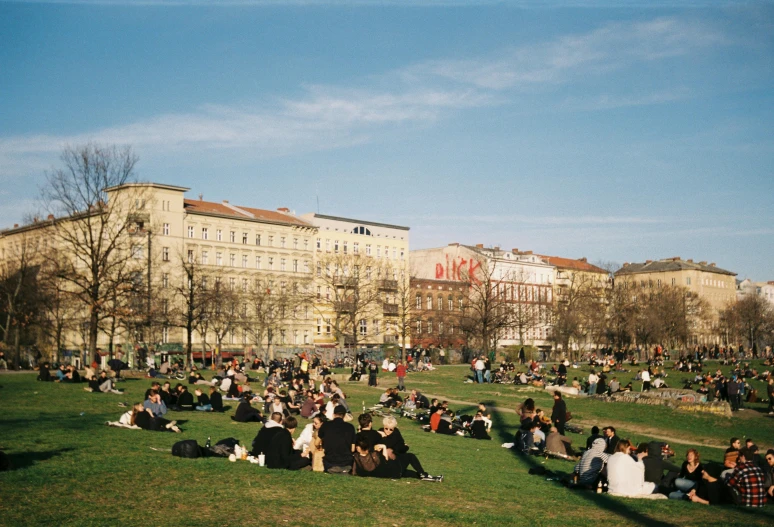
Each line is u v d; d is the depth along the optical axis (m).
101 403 40.50
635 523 16.50
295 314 132.50
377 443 21.08
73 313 99.81
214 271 121.94
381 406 47.38
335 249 145.12
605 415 50.88
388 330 142.62
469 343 134.62
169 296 108.44
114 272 88.56
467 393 61.62
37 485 16.95
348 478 19.59
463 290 149.38
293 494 17.14
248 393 35.78
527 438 31.28
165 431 29.41
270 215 137.88
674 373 90.88
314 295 125.19
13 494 15.98
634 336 133.25
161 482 17.89
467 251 161.62
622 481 20.56
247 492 17.12
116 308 76.75
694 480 21.55
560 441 30.02
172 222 118.12
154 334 101.00
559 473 25.11
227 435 29.09
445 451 29.25
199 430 30.39
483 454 29.50
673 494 20.91
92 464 19.97
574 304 134.88
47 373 54.00
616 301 137.38
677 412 52.19
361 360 88.44
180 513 15.02
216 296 101.44
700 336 180.75
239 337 122.19
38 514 14.49
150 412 30.11
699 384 73.69
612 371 90.94
